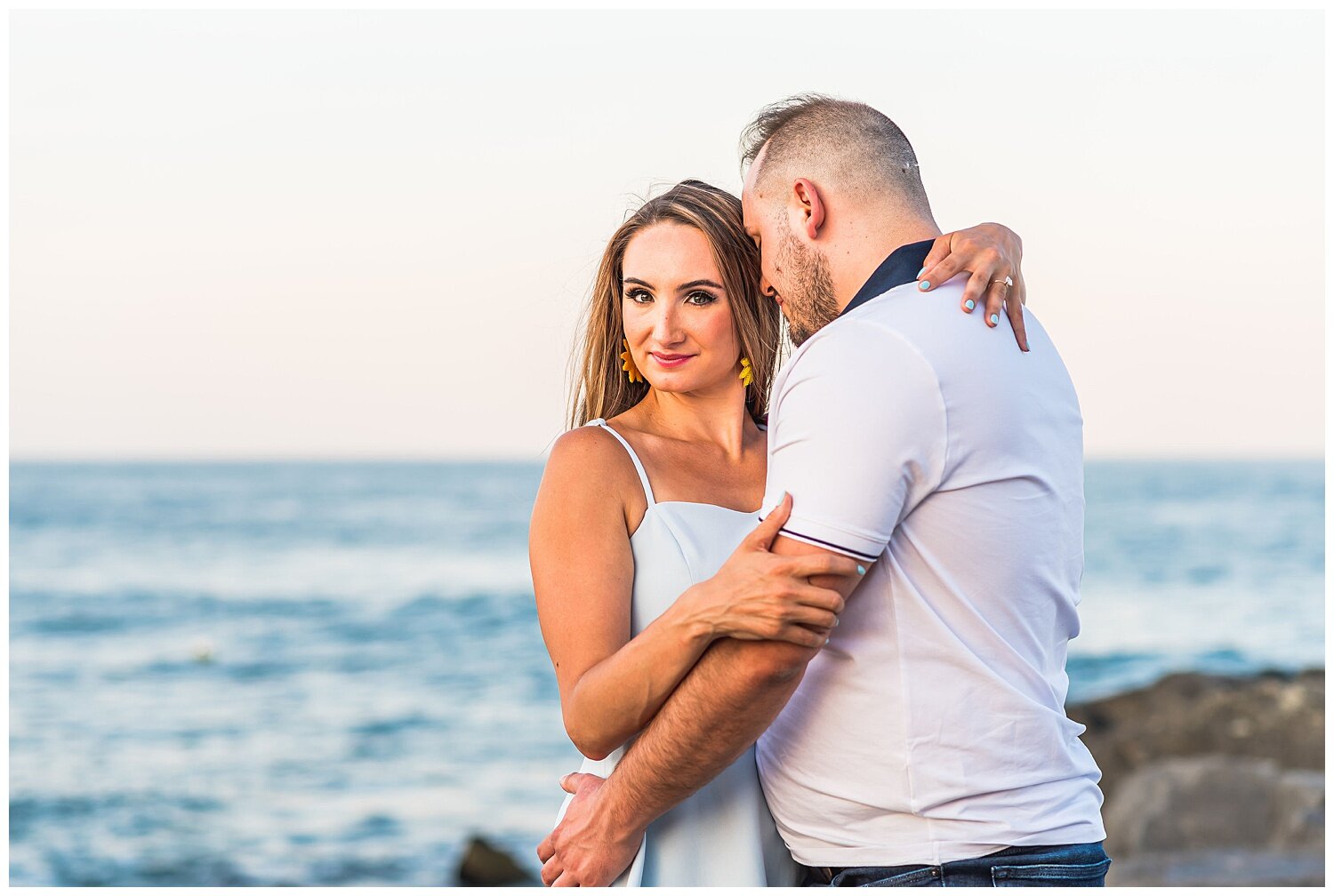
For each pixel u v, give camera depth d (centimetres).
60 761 1527
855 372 160
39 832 1235
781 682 159
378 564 3219
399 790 1365
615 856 179
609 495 191
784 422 165
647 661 165
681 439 206
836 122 185
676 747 168
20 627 2486
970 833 163
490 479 6675
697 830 191
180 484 6275
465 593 2741
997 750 164
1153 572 3123
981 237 176
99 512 4528
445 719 1712
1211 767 798
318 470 7688
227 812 1288
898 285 173
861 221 181
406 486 6047
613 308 213
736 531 195
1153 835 772
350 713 1769
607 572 186
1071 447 177
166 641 2333
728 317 201
